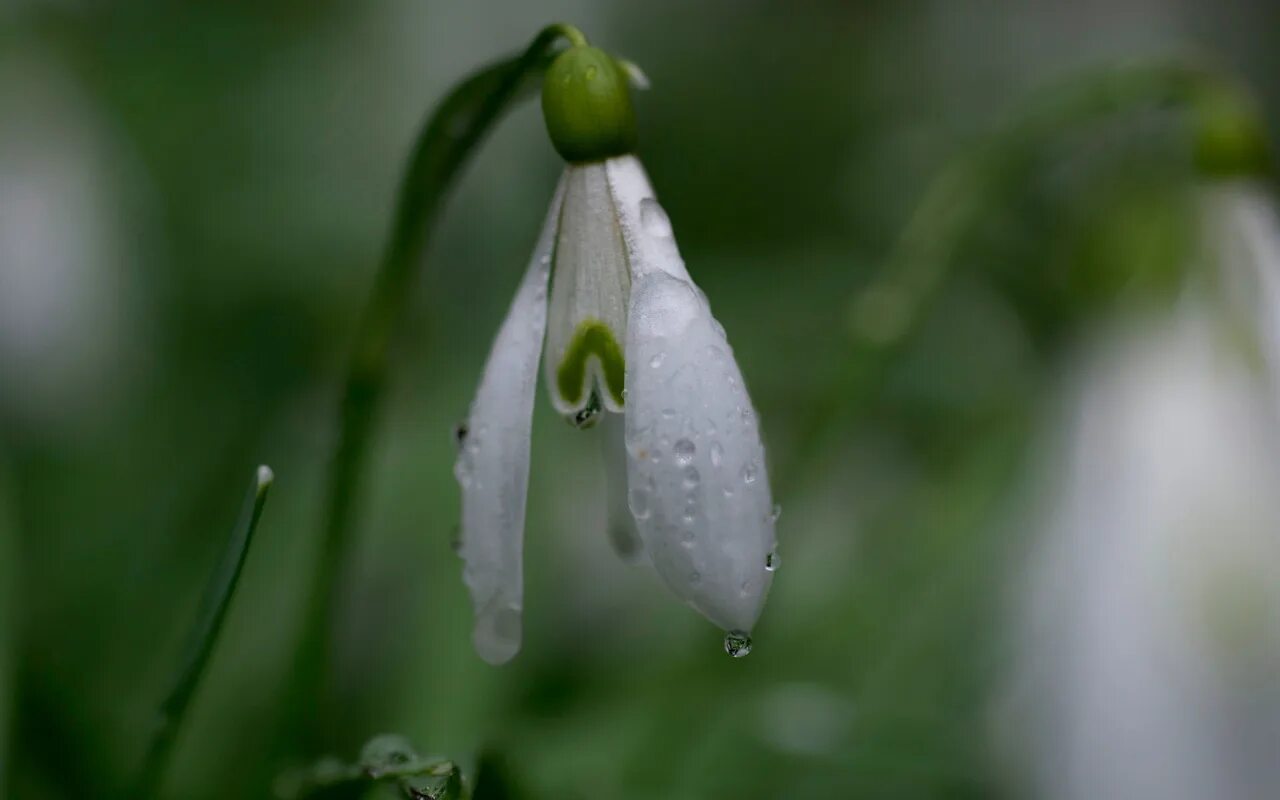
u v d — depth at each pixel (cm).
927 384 29
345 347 30
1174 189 23
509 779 19
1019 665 24
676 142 41
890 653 25
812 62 42
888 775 24
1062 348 25
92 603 24
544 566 25
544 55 19
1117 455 23
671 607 25
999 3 42
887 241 35
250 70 32
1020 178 24
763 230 40
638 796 24
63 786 22
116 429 27
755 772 24
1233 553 22
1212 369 22
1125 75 23
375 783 20
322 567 20
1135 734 22
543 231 19
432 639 24
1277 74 40
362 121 33
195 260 30
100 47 30
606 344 19
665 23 41
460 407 26
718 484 18
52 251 27
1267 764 22
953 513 26
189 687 19
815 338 31
